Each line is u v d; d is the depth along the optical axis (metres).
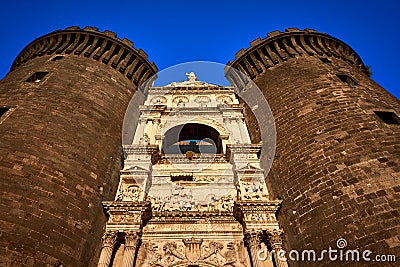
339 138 16.58
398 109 19.48
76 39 28.91
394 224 11.78
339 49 31.27
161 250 14.89
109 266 13.41
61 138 17.05
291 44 29.56
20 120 17.00
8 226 11.95
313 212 14.16
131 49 30.11
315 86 21.95
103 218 15.59
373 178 13.71
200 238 15.49
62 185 14.83
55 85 21.23
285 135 19.31
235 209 16.23
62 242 12.91
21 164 14.43
